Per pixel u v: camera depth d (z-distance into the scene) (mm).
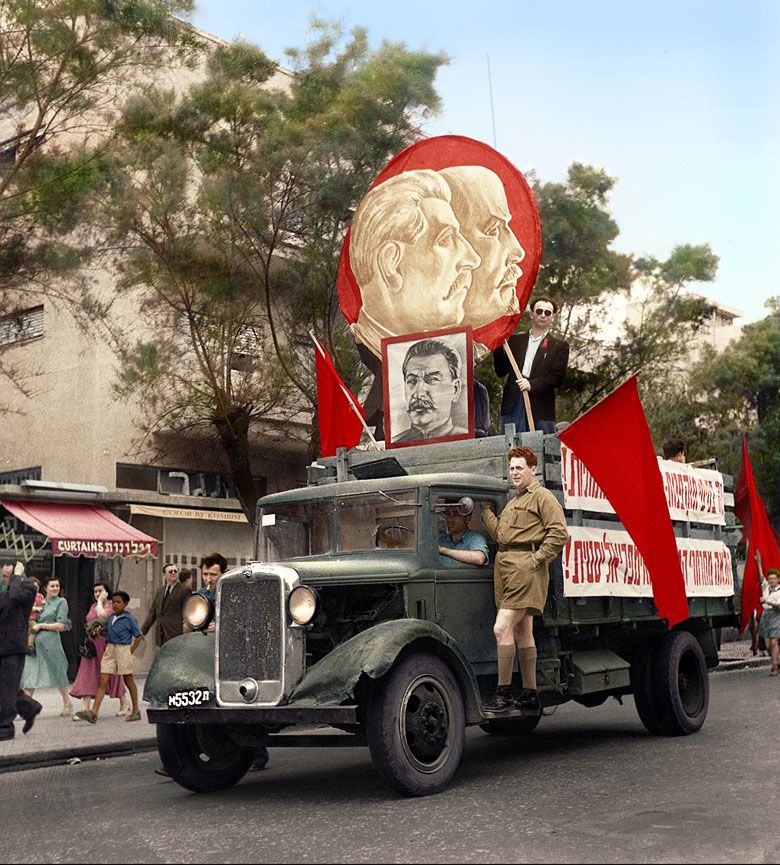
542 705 8750
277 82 25781
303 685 7277
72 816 7488
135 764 10664
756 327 38875
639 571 9969
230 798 7922
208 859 5777
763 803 6727
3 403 25641
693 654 10609
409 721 7418
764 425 37344
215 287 21172
